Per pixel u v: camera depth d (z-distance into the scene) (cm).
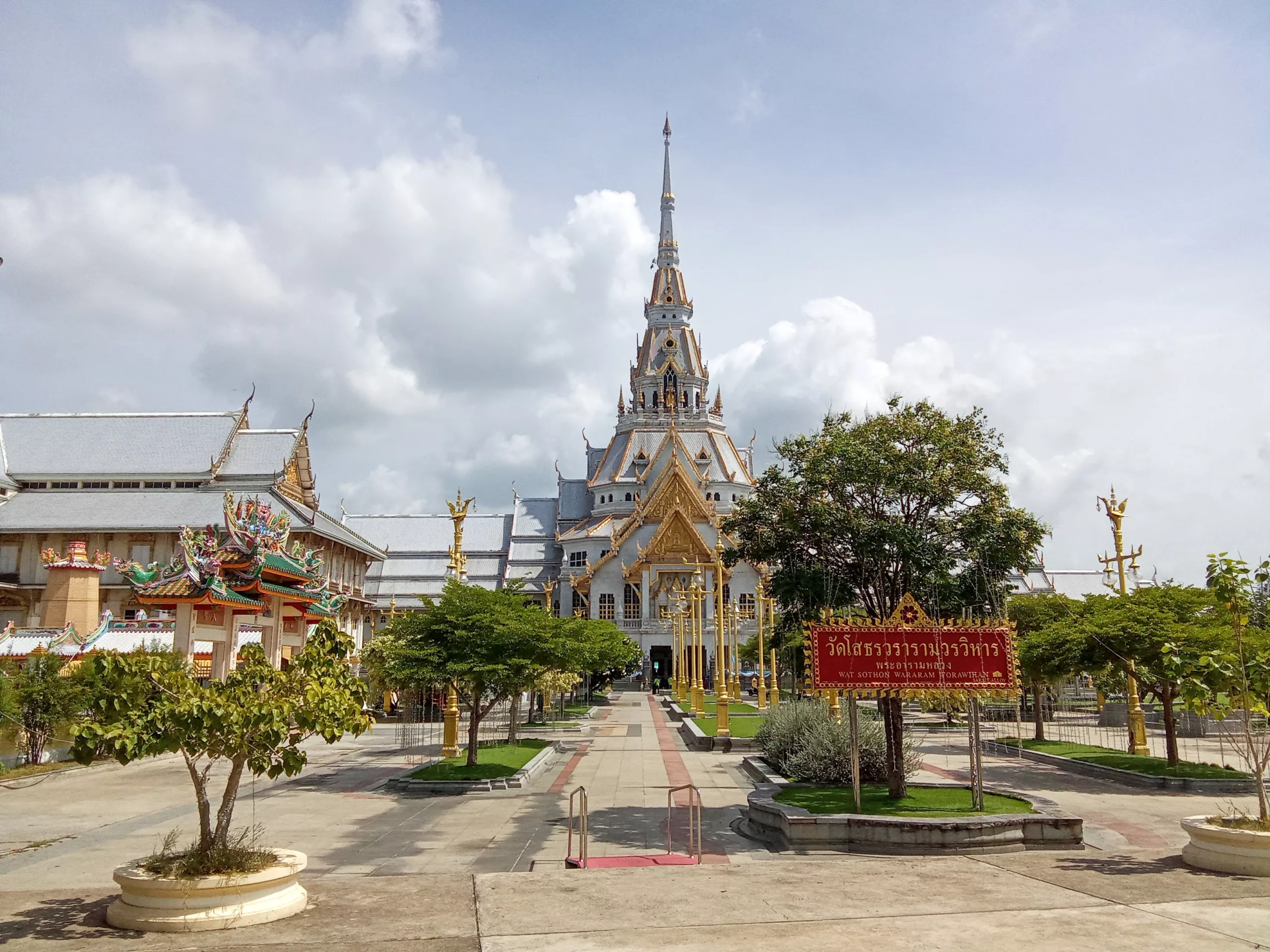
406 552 14012
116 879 1183
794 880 1425
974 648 1989
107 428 8919
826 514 2302
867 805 2027
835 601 2336
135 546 8038
